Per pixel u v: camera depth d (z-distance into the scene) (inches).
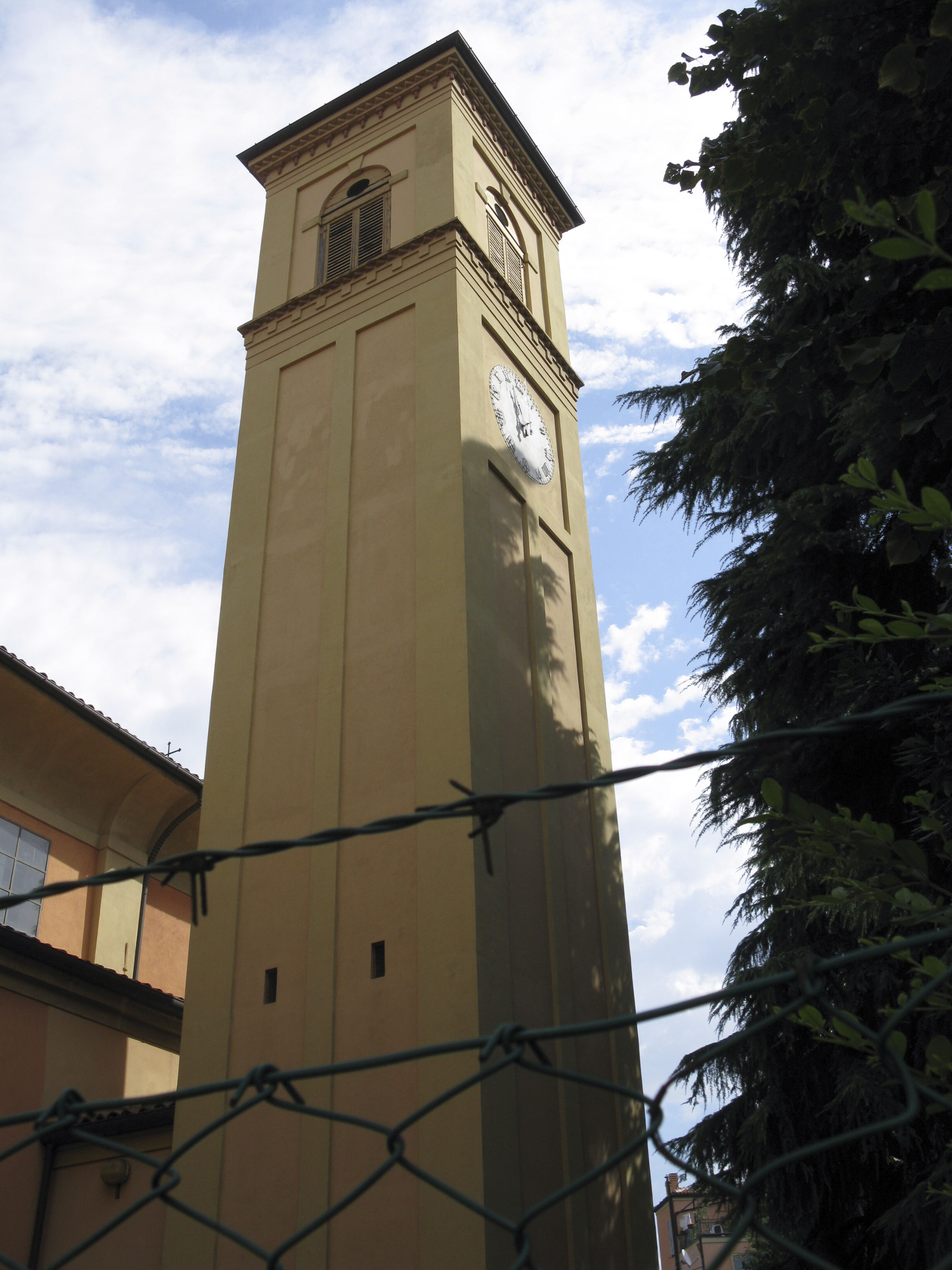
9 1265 88.4
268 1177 500.7
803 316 482.6
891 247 104.7
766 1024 76.4
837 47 299.6
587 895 626.2
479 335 730.8
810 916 349.1
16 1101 611.8
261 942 561.6
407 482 658.2
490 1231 443.8
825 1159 422.6
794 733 94.8
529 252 894.4
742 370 313.3
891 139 320.5
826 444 482.0
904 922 144.3
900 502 135.9
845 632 154.9
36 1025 644.1
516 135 917.8
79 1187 579.5
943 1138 371.2
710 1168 441.1
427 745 565.3
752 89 298.7
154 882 865.5
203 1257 498.3
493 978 503.8
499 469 690.8
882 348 200.8
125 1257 540.1
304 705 619.2
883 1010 121.4
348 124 876.6
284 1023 531.8
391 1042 500.4
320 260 820.0
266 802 601.3
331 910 548.1
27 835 768.3
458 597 598.2
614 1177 550.3
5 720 749.3
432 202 780.6
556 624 701.9
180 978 860.6
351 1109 496.1
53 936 765.9
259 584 679.7
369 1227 466.9
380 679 600.7
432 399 681.0
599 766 684.7
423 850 538.3
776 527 478.3
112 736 795.4
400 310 736.3
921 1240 374.6
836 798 449.7
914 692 366.9
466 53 853.8
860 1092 380.2
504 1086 489.1
